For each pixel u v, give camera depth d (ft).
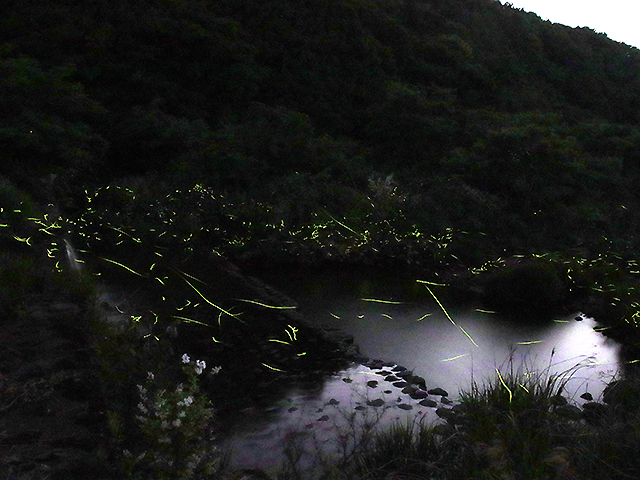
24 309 14.70
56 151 32.48
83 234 27.48
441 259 28.37
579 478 7.74
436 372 15.02
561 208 35.37
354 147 47.21
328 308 20.80
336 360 15.40
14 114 32.01
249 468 9.41
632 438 8.54
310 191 35.42
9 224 22.79
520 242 31.48
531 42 80.79
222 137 40.47
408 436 9.78
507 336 18.33
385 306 21.26
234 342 16.34
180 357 14.38
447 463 8.85
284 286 23.65
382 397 12.98
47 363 11.79
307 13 63.52
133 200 32.24
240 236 30.12
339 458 9.75
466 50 70.23
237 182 36.63
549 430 9.09
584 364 15.93
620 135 55.31
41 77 34.04
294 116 45.24
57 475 7.86
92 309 15.12
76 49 46.65
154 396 9.54
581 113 69.92
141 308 18.38
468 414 10.46
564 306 21.97
